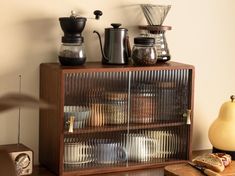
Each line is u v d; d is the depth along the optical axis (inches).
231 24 96.3
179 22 90.7
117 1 83.1
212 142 85.1
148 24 84.9
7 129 76.5
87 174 73.9
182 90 82.0
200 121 96.0
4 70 75.1
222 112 84.4
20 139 77.9
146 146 80.4
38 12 76.4
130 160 79.4
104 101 75.5
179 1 90.0
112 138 77.2
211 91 96.3
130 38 85.3
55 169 73.0
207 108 96.4
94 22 81.4
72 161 73.9
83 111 73.3
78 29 72.7
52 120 73.2
